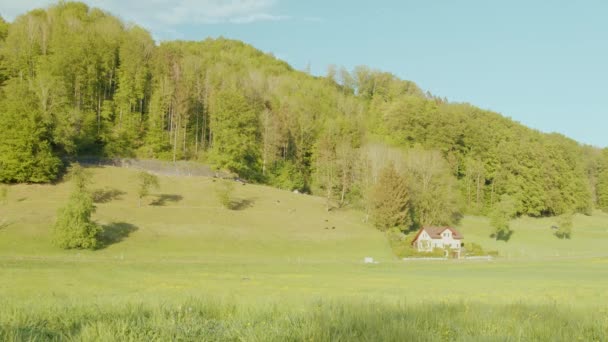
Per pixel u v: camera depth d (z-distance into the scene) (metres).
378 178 104.50
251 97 139.62
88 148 110.50
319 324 10.04
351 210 108.88
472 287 38.25
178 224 78.19
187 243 70.94
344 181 115.12
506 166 136.12
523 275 54.09
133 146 118.25
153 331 9.80
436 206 106.25
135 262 55.81
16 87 96.75
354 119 154.12
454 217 120.25
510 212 111.88
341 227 91.75
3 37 132.50
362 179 112.75
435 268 63.72
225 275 46.38
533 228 119.19
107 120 119.25
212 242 72.94
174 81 130.25
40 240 63.22
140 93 124.69
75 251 61.66
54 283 36.75
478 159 139.38
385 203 94.38
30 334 8.97
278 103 149.38
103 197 87.00
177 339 9.37
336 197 117.50
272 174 127.75
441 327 10.78
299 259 69.50
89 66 116.62
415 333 9.58
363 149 118.00
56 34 125.44
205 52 192.75
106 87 126.25
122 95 121.06
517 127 164.75
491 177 138.12
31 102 92.94
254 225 85.00
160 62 134.88
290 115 138.12
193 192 99.69
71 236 61.78
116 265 51.72
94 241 62.94
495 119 164.25
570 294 31.12
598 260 78.50
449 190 110.88
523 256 88.81
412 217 105.62
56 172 92.69
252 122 124.12
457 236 91.56
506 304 15.76
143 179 87.62
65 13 147.88
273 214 94.19
